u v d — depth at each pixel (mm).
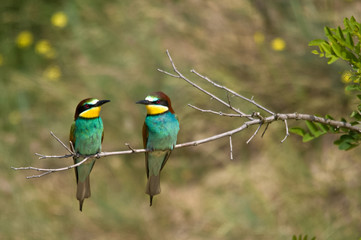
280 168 12281
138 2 14594
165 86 13328
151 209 12328
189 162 13242
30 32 14859
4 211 11820
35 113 13531
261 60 13281
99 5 14758
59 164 13047
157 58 13703
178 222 12156
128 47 14047
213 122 13133
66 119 13391
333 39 5523
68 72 14031
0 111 13586
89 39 14273
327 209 11422
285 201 11727
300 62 13000
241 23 14203
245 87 12961
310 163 12328
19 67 14406
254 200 11914
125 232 11859
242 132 13016
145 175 12734
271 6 14227
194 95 13133
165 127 7574
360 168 11922
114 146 12914
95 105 7453
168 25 14289
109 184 12531
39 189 12445
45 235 11547
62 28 14727
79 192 7551
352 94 12070
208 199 12469
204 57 13500
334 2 13703
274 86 12891
